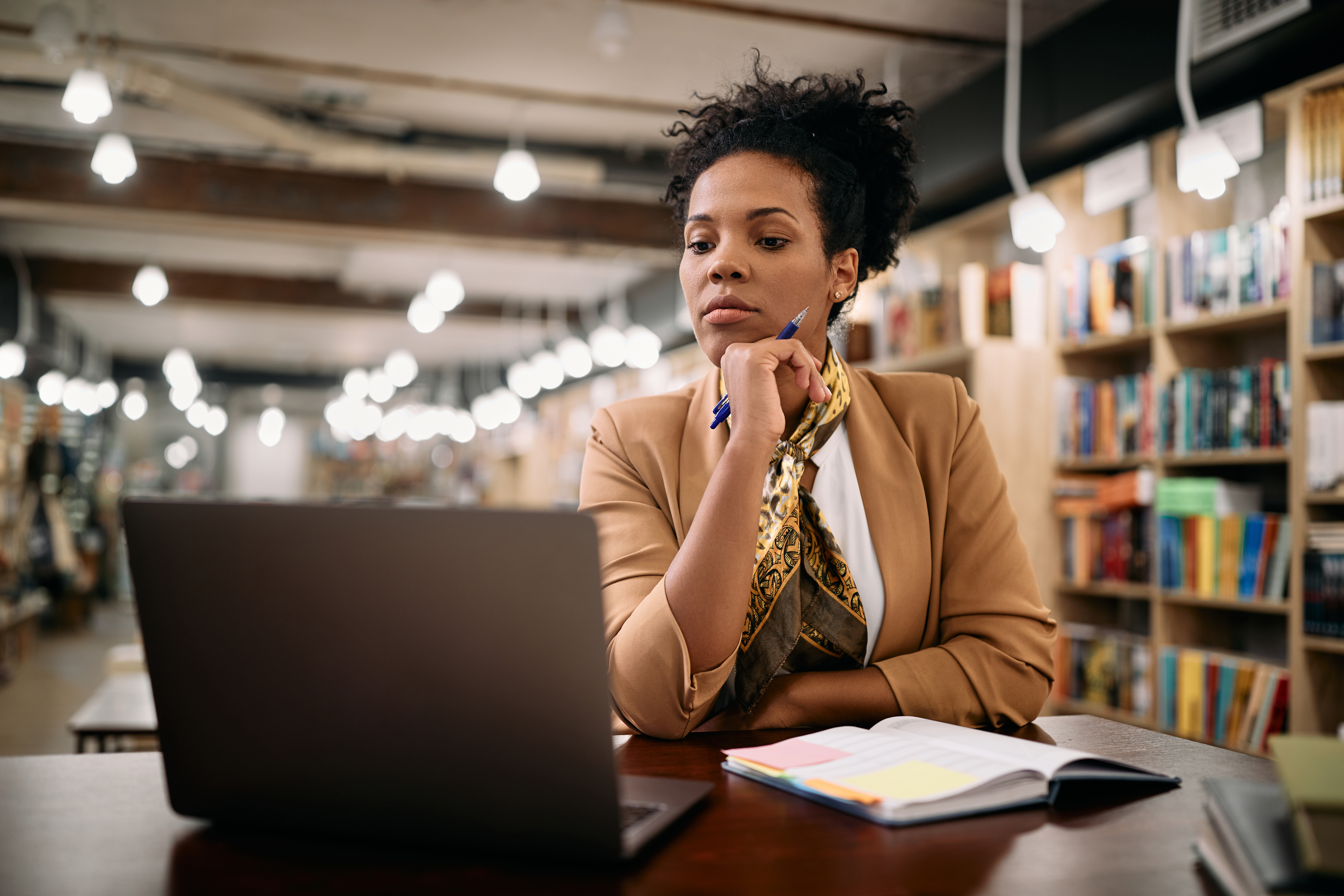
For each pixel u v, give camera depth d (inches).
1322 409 115.7
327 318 390.6
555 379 308.2
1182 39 116.0
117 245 296.5
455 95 184.5
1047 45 152.8
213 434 623.8
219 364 551.8
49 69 159.2
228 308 343.0
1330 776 23.3
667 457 47.8
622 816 27.8
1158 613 138.9
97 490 523.5
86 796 33.1
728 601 38.9
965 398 50.8
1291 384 120.2
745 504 39.3
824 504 47.2
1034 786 31.9
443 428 487.8
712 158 45.6
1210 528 131.0
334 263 317.1
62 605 411.2
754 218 43.6
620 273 311.6
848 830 29.3
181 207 206.7
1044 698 45.3
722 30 156.6
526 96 181.0
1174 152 141.6
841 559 44.1
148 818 30.9
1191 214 142.7
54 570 346.3
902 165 51.4
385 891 25.0
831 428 46.4
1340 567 112.7
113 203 203.6
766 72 51.9
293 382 565.9
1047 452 159.2
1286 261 121.8
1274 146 136.4
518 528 25.6
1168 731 135.1
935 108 178.9
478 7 150.9
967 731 37.3
